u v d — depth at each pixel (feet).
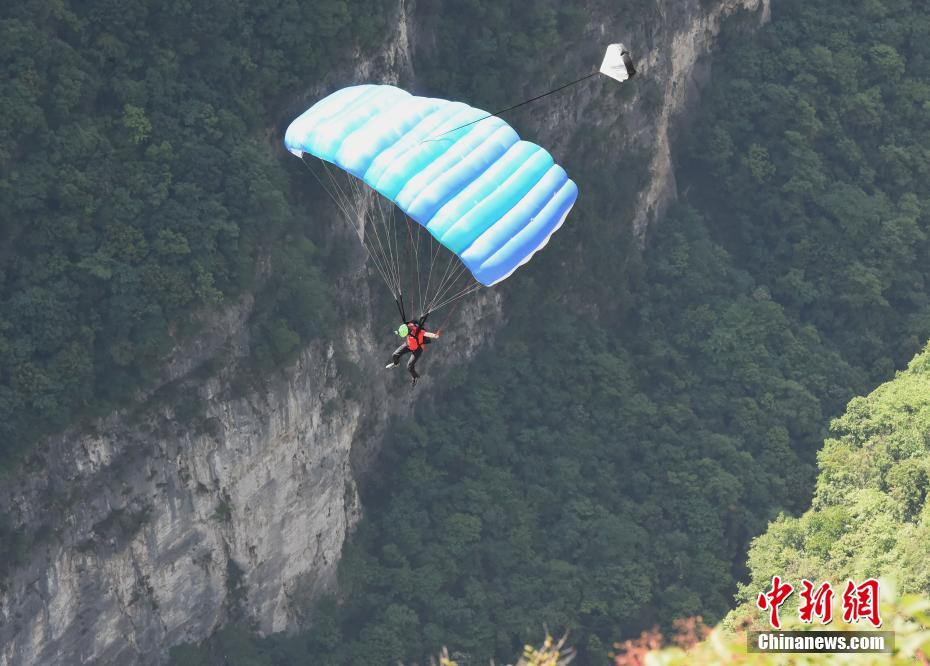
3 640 592.60
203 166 640.58
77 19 606.55
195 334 640.17
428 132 328.90
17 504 589.73
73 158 599.16
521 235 315.37
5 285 584.81
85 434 610.24
